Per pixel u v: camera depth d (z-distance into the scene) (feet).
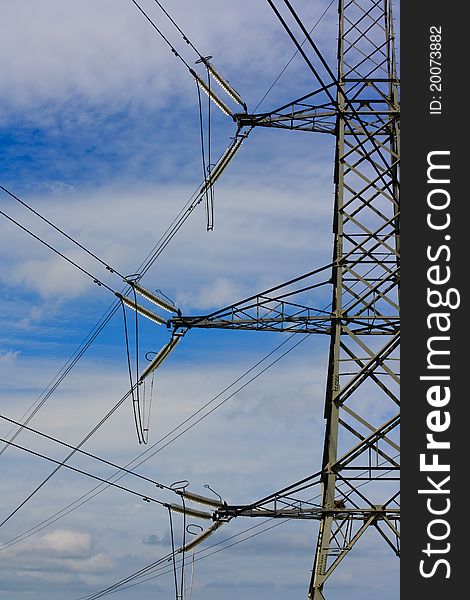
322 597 131.64
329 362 140.97
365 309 141.59
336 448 135.85
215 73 145.48
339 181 148.46
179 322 141.79
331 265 144.05
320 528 135.64
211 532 139.33
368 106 152.66
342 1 156.87
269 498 136.98
